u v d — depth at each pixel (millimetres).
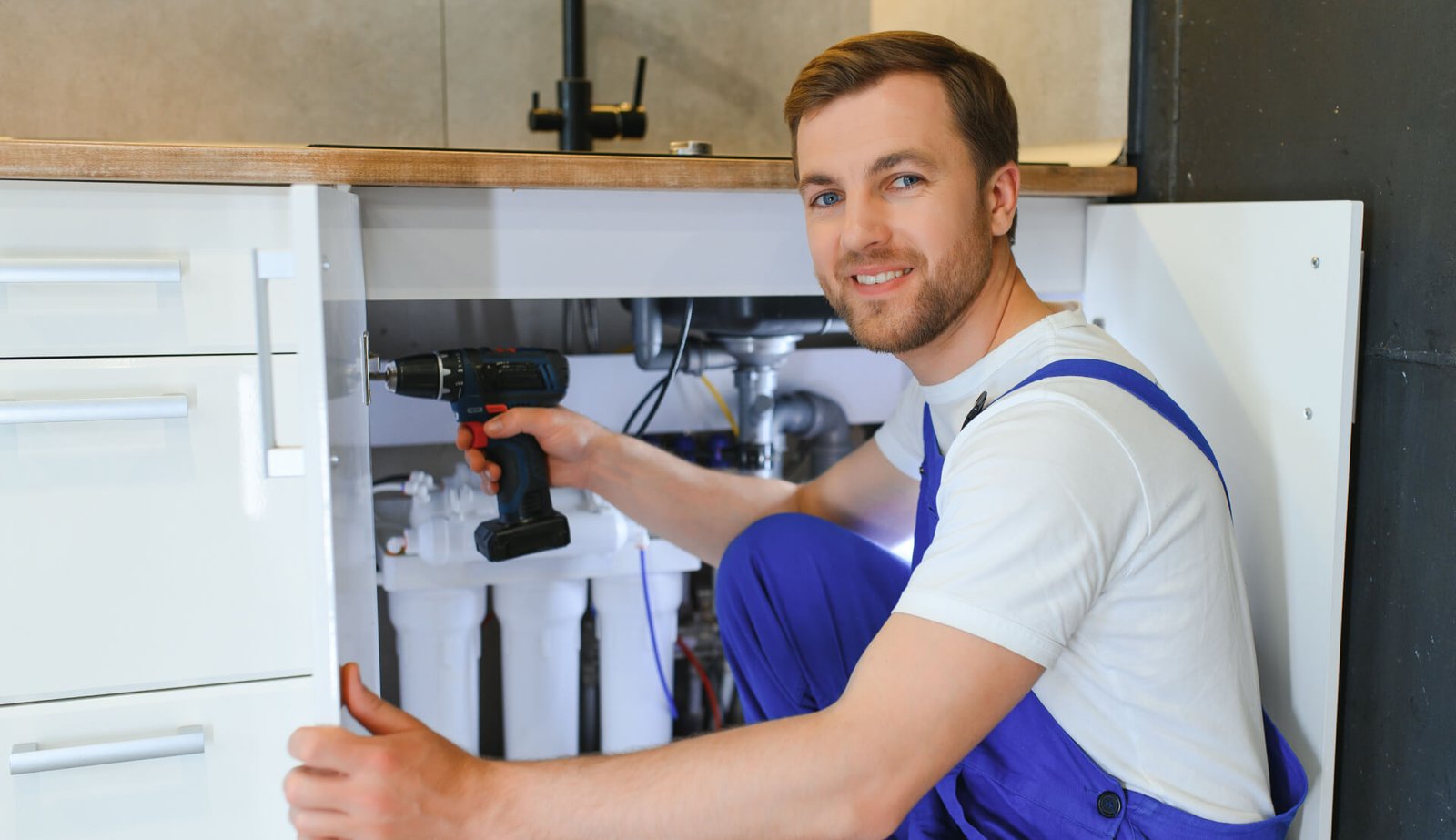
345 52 1612
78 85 1524
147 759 1024
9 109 1506
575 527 1472
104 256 993
